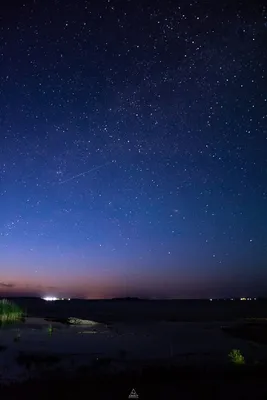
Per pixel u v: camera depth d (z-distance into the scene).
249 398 11.62
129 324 40.25
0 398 11.41
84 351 21.83
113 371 15.91
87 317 49.69
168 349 23.02
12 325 34.41
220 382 13.55
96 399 11.42
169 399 11.52
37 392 12.09
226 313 66.00
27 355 20.00
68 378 14.14
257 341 27.02
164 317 52.88
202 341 26.89
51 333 29.80
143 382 13.48
